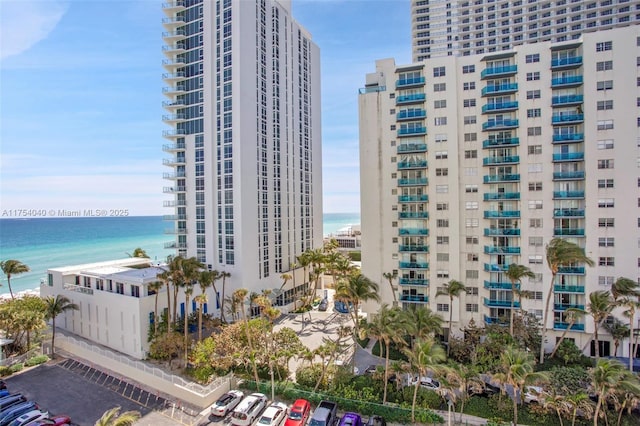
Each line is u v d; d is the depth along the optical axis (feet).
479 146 137.28
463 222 139.54
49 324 163.53
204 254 183.93
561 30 296.51
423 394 90.48
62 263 378.94
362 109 149.69
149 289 132.67
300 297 208.13
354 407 88.84
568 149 127.85
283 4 214.07
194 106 187.93
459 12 331.77
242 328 112.47
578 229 124.88
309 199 237.25
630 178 118.83
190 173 188.44
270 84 197.47
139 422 85.05
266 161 191.93
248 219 175.42
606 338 123.03
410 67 142.72
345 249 390.21
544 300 129.08
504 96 134.41
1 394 92.99
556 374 89.56
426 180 140.36
